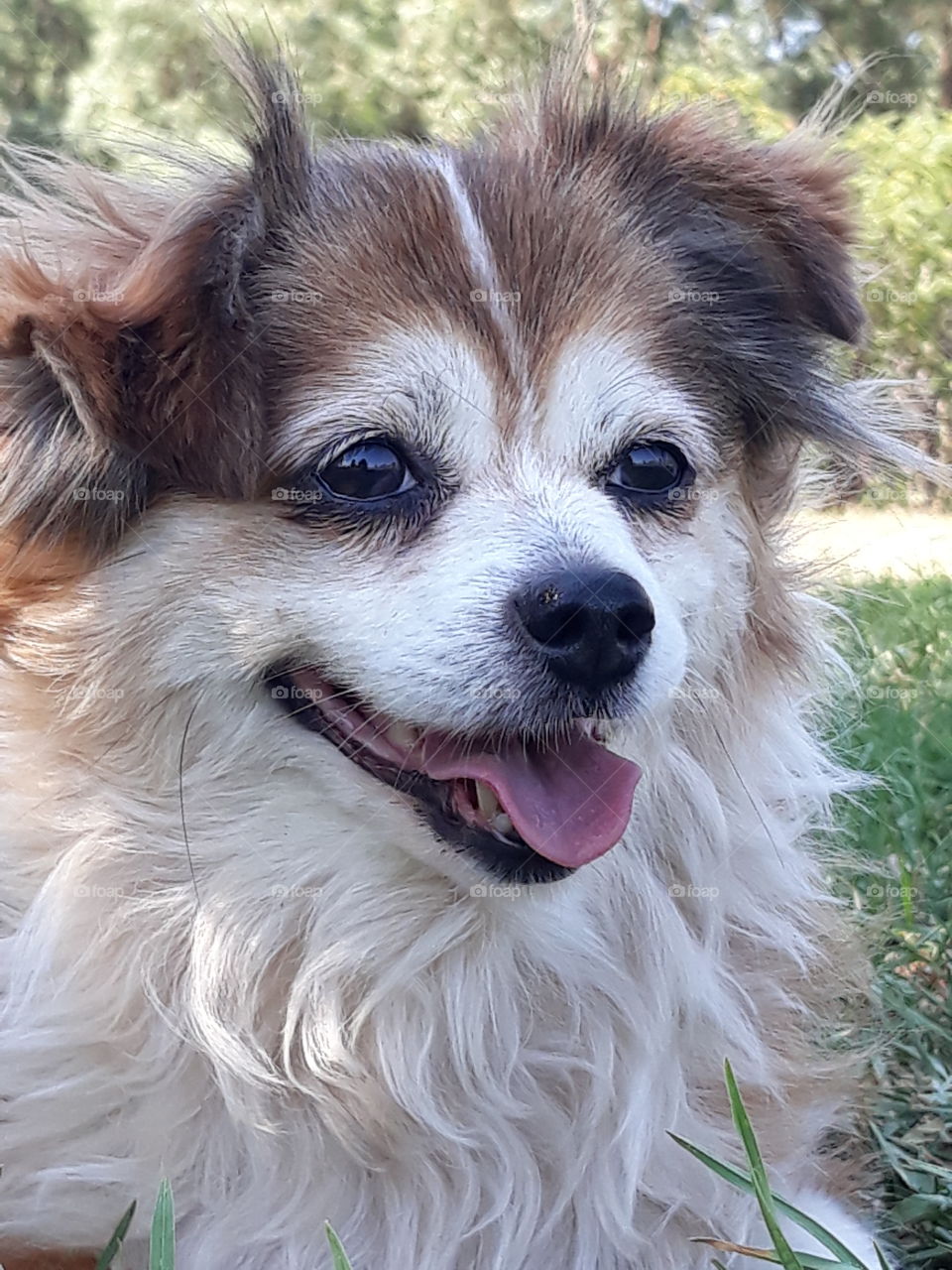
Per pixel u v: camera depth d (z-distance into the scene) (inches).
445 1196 7.6
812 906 9.3
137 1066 7.4
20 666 7.6
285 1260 7.4
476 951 7.8
